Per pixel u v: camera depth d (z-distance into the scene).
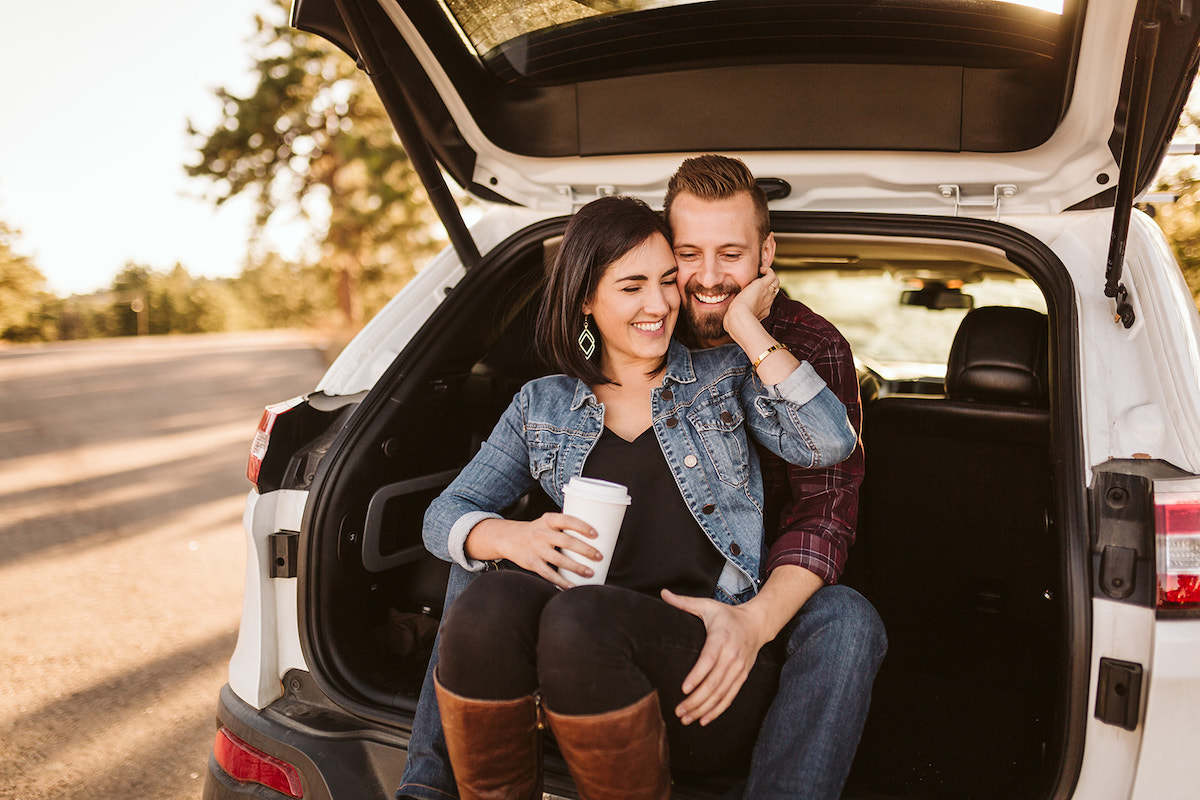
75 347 30.91
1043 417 2.05
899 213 1.86
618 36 1.82
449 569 1.97
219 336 44.41
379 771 1.55
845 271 3.01
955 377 2.18
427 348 1.96
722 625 1.30
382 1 1.78
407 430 1.92
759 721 1.40
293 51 15.70
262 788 1.61
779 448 1.48
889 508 2.35
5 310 48.41
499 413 2.30
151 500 6.06
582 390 1.56
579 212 1.51
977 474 2.22
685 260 1.57
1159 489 1.24
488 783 1.27
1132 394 1.43
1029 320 2.11
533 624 1.25
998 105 1.68
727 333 1.64
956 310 3.04
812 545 1.43
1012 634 2.29
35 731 2.80
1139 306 1.52
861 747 1.73
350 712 1.62
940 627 2.35
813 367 1.56
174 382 15.34
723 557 1.49
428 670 1.45
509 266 2.08
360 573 1.79
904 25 1.63
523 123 2.02
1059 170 1.72
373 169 15.02
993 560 2.30
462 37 1.91
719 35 1.75
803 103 1.78
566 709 1.20
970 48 1.63
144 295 72.75
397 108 1.88
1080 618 1.25
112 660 3.35
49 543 4.98
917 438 2.25
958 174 1.78
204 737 2.76
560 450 1.55
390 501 1.85
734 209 1.53
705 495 1.48
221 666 3.29
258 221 16.61
